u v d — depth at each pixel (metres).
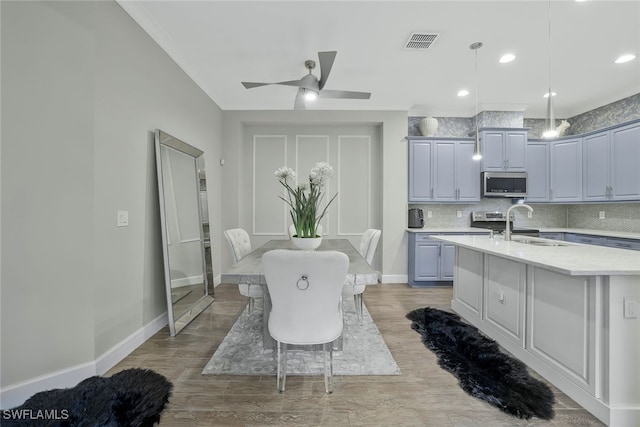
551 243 2.66
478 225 4.57
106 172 1.98
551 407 1.58
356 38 2.59
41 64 1.67
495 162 4.25
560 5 2.16
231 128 4.30
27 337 1.65
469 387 1.75
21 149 1.62
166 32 2.51
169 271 2.54
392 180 4.34
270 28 2.45
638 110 3.69
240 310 3.12
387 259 4.35
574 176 4.16
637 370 1.46
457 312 3.04
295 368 1.99
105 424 1.44
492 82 3.49
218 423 1.48
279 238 4.55
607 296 1.48
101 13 1.93
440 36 2.56
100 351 1.93
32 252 1.66
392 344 2.35
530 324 1.97
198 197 3.33
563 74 3.27
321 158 4.59
